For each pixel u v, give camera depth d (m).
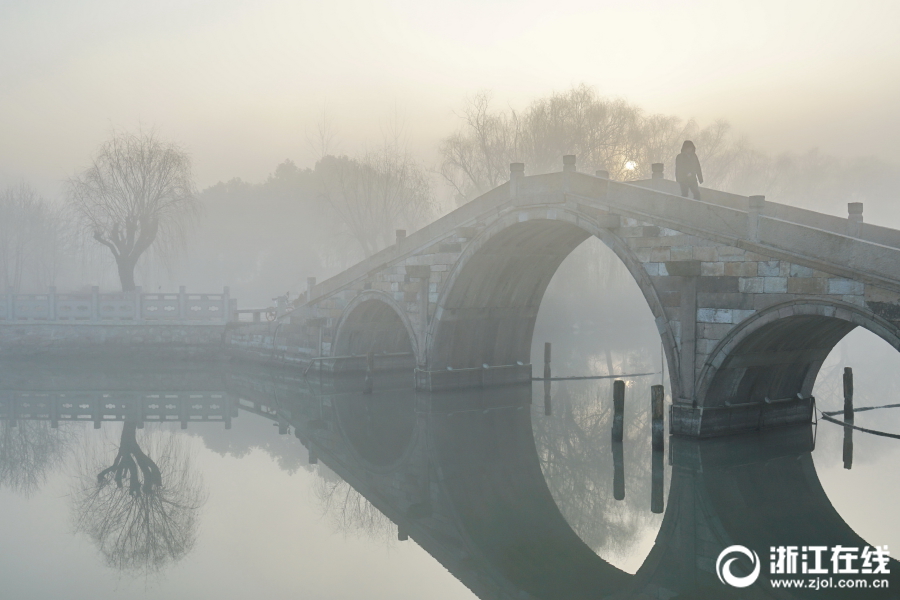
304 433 22.11
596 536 13.55
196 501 15.73
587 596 10.98
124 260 43.38
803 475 16.33
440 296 25.42
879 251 14.52
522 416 23.75
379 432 21.91
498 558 12.58
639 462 17.89
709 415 18.31
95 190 43.00
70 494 16.23
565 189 21.12
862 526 13.36
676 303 18.36
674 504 14.77
